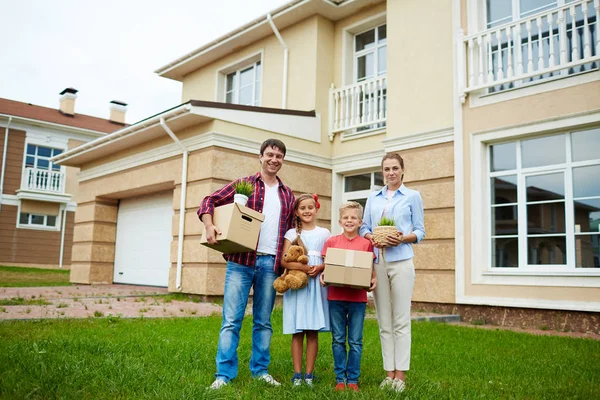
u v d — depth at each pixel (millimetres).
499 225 7406
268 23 10805
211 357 3738
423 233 3322
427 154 8266
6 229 19969
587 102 6625
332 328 3242
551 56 6898
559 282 6551
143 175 10453
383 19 10000
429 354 4312
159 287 10727
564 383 3332
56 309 6422
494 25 7961
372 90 9906
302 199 3451
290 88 10734
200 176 8828
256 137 9156
